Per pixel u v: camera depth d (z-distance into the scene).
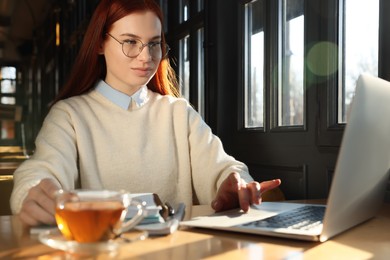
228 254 0.73
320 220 0.95
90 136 1.45
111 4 1.39
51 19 8.38
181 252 0.74
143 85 1.57
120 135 1.49
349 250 0.76
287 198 1.94
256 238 0.85
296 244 0.80
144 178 1.49
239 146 2.31
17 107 8.48
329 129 1.67
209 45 2.43
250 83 2.33
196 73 2.83
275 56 2.07
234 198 1.15
